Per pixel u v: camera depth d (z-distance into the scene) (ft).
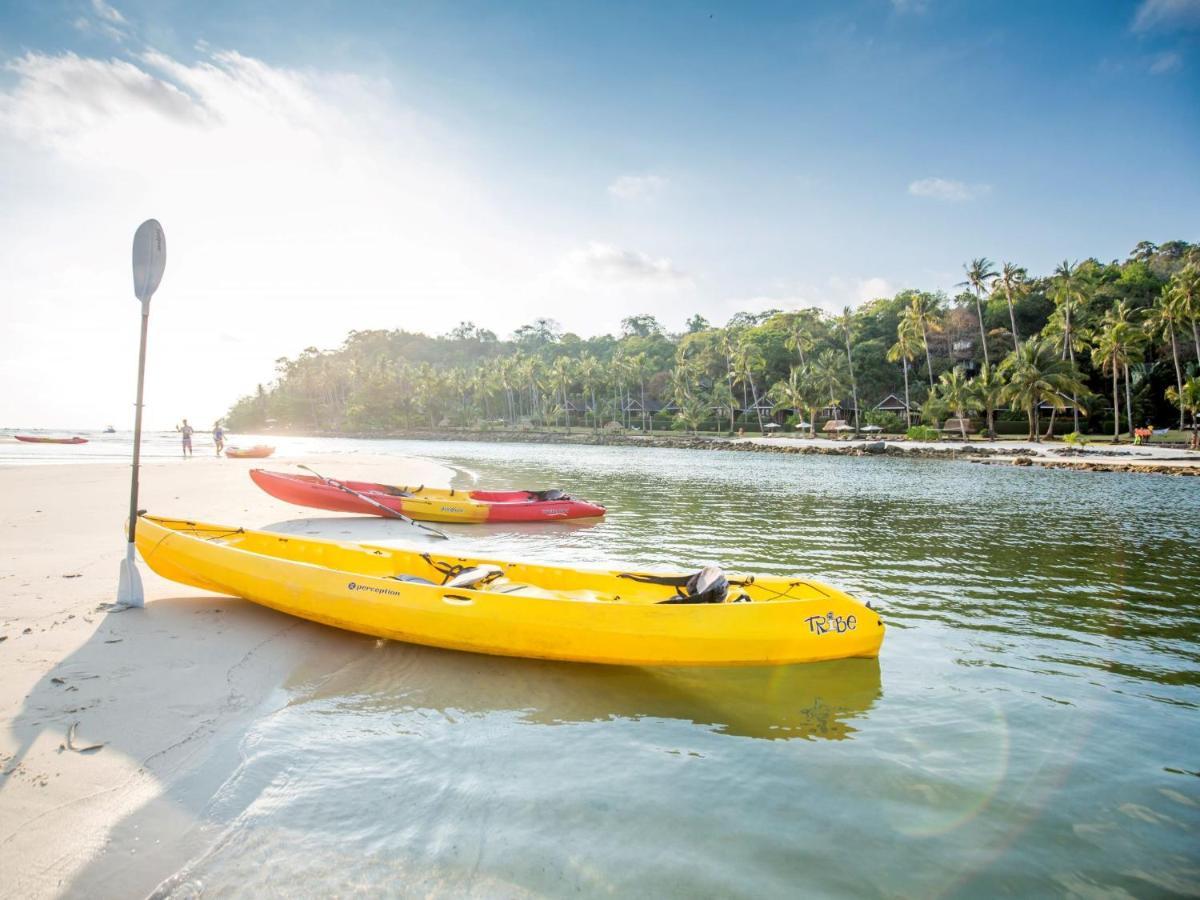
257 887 11.16
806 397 245.86
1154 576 36.01
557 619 21.06
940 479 99.91
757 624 21.54
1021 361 187.93
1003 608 29.89
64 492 57.88
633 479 96.68
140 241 25.34
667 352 379.55
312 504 52.54
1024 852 13.37
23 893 10.38
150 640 21.15
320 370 497.46
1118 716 19.29
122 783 13.41
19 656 18.98
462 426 388.57
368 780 14.73
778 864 12.72
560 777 15.37
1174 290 169.37
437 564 27.50
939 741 17.71
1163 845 13.71
